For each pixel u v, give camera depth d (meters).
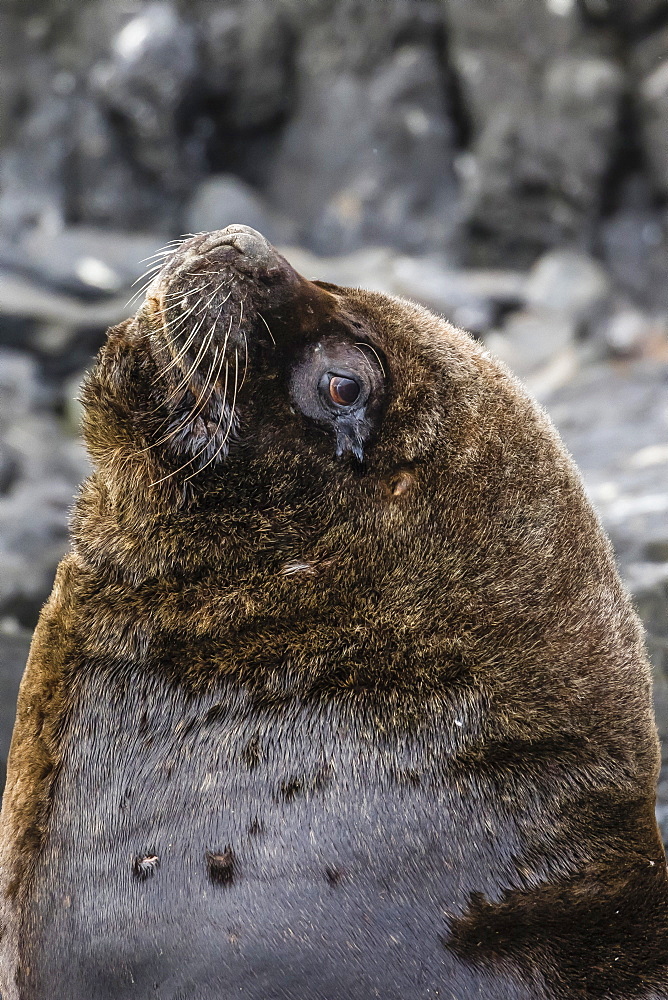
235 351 23.23
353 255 97.56
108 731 22.38
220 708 22.12
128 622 22.77
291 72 100.50
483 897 21.36
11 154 96.62
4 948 22.41
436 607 22.47
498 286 89.62
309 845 21.28
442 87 99.50
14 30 97.69
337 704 21.97
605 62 94.44
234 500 23.03
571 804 22.20
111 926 21.42
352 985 20.77
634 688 23.52
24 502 59.81
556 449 24.11
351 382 23.17
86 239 88.25
